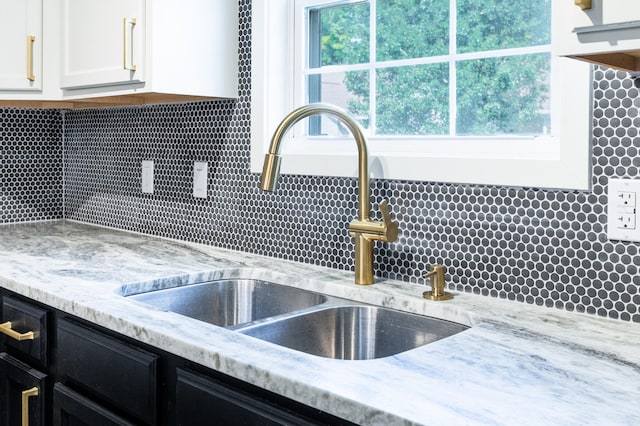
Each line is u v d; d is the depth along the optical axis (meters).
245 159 2.01
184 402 1.14
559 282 1.34
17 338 1.58
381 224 1.53
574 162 1.28
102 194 2.63
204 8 1.94
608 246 1.27
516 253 1.40
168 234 2.32
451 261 1.52
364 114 1.84
